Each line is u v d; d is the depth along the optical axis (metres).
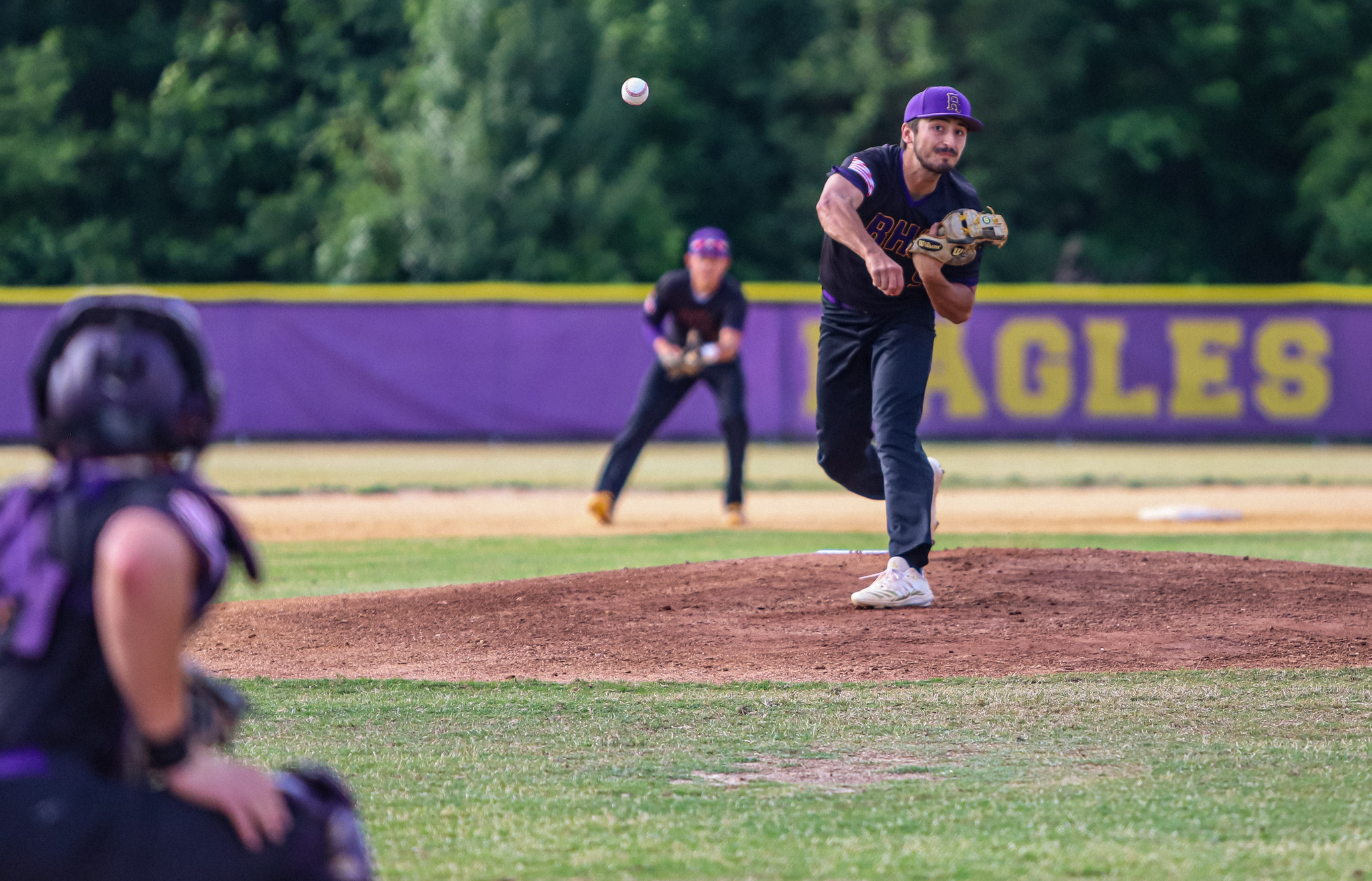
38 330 66.00
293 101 122.25
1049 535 38.78
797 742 14.41
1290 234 124.00
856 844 10.81
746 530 40.12
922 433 70.94
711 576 24.36
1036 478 56.44
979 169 114.25
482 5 105.00
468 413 69.75
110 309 6.79
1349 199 116.38
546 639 20.45
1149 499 50.00
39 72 112.06
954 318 21.39
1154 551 26.00
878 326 22.14
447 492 52.09
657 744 14.39
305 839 6.77
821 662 18.55
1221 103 123.19
